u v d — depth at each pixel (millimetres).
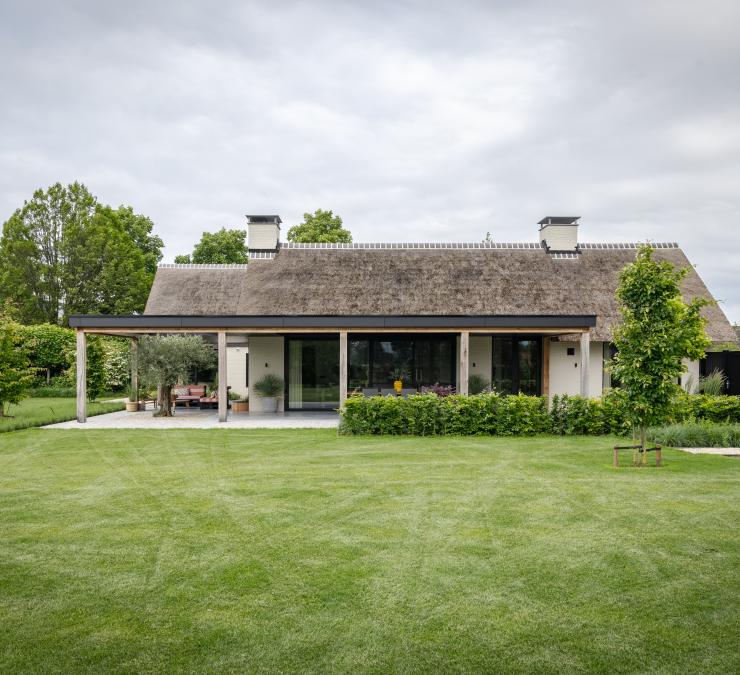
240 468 8992
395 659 3385
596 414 12656
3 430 13180
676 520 6117
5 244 35125
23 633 3715
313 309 17266
